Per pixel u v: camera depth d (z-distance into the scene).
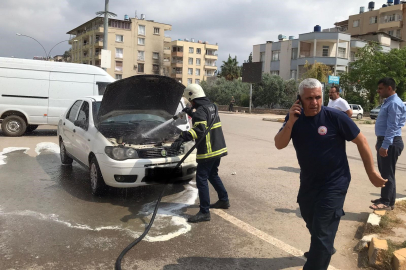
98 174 5.41
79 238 4.07
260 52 48.91
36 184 6.23
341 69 41.72
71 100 11.67
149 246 3.91
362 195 6.06
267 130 17.33
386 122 4.76
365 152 2.84
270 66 47.31
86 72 11.82
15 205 5.11
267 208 5.31
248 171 7.80
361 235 4.36
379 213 4.64
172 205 5.33
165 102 6.11
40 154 8.85
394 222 4.47
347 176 2.89
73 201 5.38
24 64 11.32
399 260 3.28
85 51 73.62
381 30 53.84
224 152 4.70
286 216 4.97
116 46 66.81
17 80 11.25
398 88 34.97
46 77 11.45
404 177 7.82
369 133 18.11
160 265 3.50
